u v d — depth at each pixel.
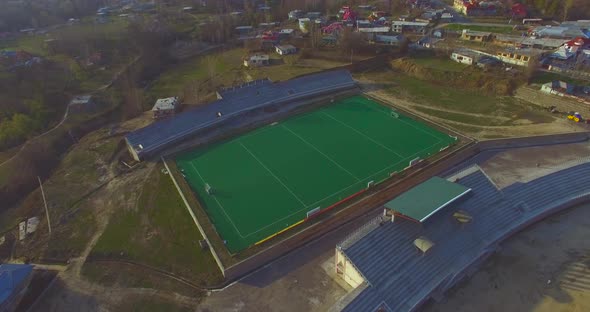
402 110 90.69
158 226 59.28
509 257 51.03
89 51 134.12
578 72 92.94
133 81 114.00
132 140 77.50
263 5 193.50
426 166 68.44
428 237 49.72
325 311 44.78
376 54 120.25
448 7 168.62
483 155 72.69
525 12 142.00
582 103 82.25
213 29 148.62
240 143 80.44
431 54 117.38
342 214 58.50
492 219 54.19
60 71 121.06
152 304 47.16
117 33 150.50
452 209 49.28
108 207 64.19
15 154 80.75
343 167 71.31
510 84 94.69
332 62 117.25
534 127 79.00
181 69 126.50
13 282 48.06
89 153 79.25
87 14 199.25
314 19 154.88
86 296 48.84
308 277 49.41
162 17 174.38
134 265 52.84
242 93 93.75
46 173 75.56
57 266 53.78
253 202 63.44
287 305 45.88
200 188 67.56
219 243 54.53
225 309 45.84
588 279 47.50
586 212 57.78
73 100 100.69
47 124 92.81
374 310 42.75
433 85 103.56
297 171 70.88
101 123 93.19
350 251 46.00
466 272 49.12
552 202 58.16
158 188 68.00
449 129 81.00
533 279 47.94
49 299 48.75
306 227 56.25
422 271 47.06
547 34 117.44
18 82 109.31
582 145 72.94
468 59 108.31
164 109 90.44
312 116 89.75
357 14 160.50
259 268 51.28
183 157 76.62
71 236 58.66
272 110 92.75
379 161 72.44
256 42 134.88
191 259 52.88
